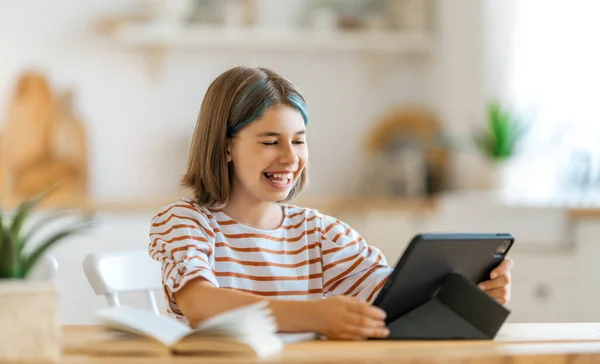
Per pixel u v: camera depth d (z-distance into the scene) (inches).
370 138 176.4
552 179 164.6
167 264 60.1
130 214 142.9
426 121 175.9
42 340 44.9
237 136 64.7
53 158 163.9
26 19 165.0
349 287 68.2
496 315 55.0
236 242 65.9
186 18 166.9
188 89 171.2
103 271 73.4
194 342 46.9
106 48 167.8
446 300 56.9
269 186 64.1
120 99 168.6
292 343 51.6
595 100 161.9
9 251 47.3
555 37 164.2
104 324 49.9
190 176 67.1
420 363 46.7
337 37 169.6
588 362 50.2
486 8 161.9
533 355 49.1
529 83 164.4
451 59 166.4
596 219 136.9
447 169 171.3
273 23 173.0
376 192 172.1
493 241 58.5
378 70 176.1
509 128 153.5
